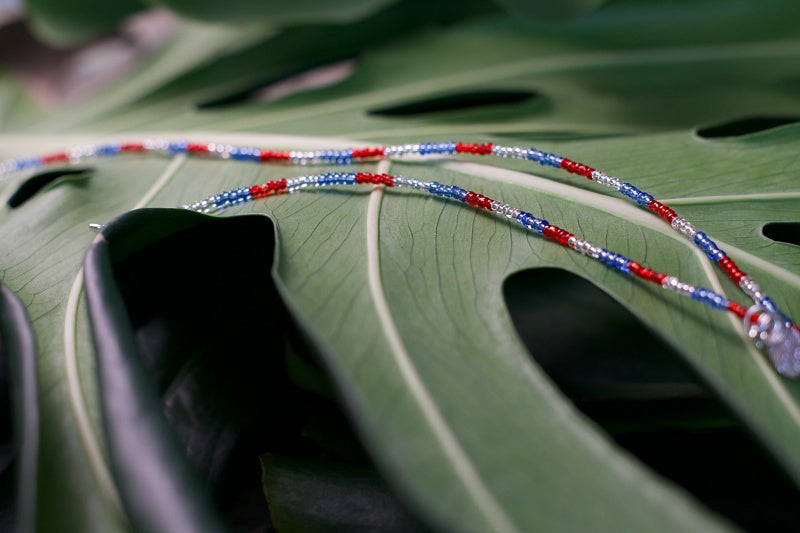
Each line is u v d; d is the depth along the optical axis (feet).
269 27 1.05
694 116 0.97
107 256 0.68
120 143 0.98
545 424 0.64
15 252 0.79
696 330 0.71
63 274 0.76
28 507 0.61
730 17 1.00
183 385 0.77
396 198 0.80
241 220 0.82
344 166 0.88
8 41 1.17
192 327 0.79
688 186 0.81
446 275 0.73
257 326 0.79
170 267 0.80
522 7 0.93
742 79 0.98
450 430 0.63
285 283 0.71
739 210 0.78
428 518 0.60
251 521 0.74
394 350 0.67
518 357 0.67
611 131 0.95
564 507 0.61
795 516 0.72
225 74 1.07
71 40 1.07
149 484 0.60
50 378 0.68
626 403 0.78
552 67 1.02
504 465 0.62
